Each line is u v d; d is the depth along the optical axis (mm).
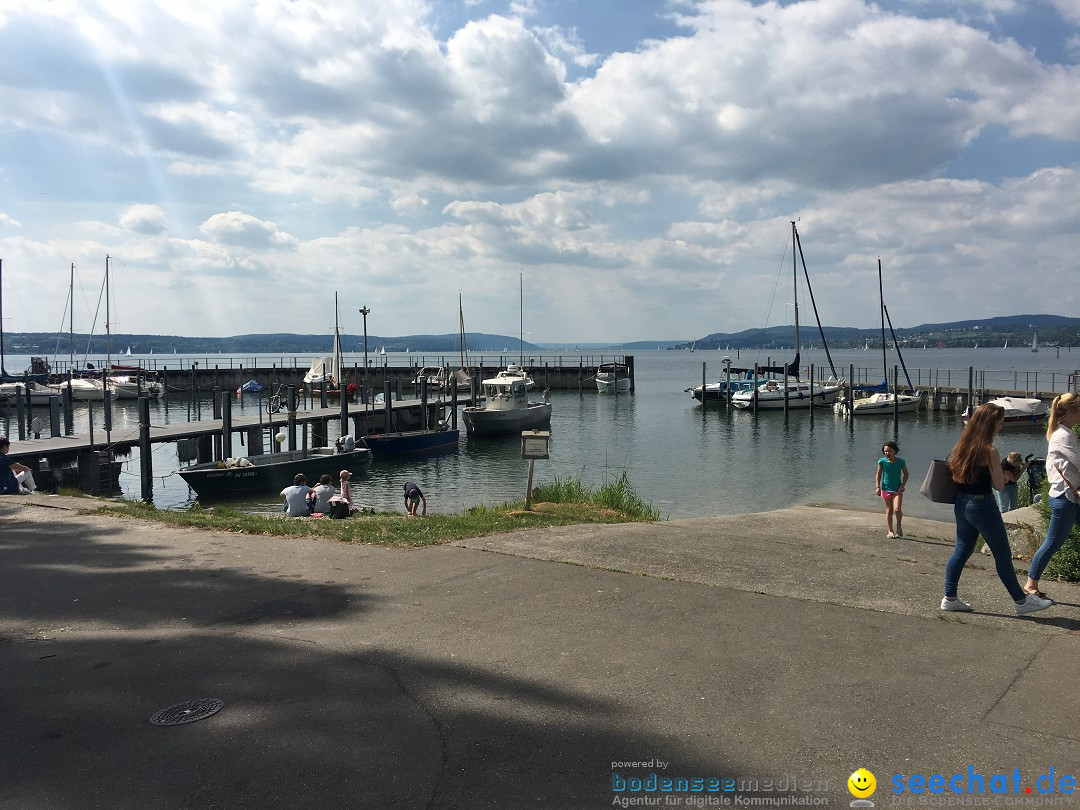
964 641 5551
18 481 13672
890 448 11156
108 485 29109
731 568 7828
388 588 6945
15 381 69938
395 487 31156
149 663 5090
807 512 15289
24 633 5723
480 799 3461
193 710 4363
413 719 4246
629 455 39875
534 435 13391
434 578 7301
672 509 25266
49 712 4352
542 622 5965
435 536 9258
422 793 3508
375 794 3498
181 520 10203
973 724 4199
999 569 6156
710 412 64125
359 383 87625
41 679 4832
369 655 5223
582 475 33344
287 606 6379
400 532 9477
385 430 44781
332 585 7035
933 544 9953
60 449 27672
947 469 6238
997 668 5004
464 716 4285
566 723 4207
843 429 51719
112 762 3789
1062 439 6246
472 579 7266
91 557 8125
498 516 12000
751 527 11602
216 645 5434
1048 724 4188
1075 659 5152
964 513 6156
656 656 5230
